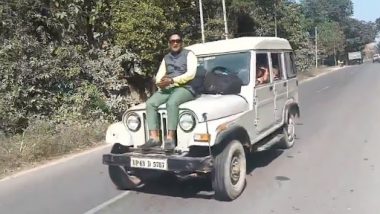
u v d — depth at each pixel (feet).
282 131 30.09
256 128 24.21
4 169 28.40
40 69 41.06
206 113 19.95
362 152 29.32
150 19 53.01
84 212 20.29
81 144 35.40
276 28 127.03
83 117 42.09
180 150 20.59
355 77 126.72
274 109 27.66
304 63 161.07
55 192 23.61
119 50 51.98
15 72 39.37
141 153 21.13
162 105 21.12
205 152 20.52
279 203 20.26
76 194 23.08
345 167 25.86
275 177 24.43
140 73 56.03
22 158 30.37
